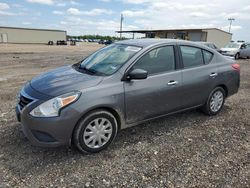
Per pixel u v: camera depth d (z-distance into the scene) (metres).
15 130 4.12
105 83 3.46
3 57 18.84
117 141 3.86
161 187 2.79
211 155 3.50
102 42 75.06
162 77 4.00
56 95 3.15
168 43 4.23
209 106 4.93
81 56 21.48
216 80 4.84
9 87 7.52
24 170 3.04
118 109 3.55
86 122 3.29
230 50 20.36
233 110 5.51
